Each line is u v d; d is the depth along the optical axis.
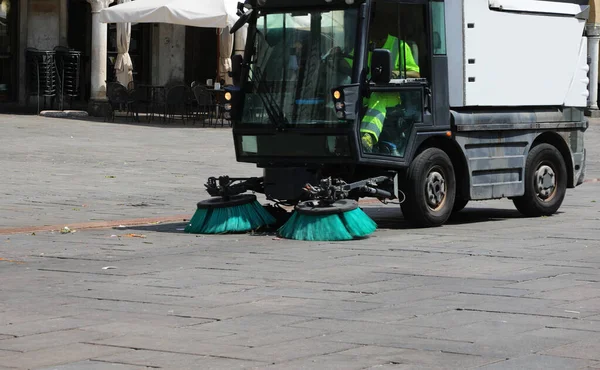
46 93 51.84
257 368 10.64
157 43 59.53
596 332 12.40
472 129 22.75
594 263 17.58
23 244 19.47
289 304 13.98
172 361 10.92
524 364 10.88
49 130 44.53
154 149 39.25
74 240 20.05
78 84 55.41
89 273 16.38
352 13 20.83
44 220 22.78
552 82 24.66
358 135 20.70
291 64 21.38
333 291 14.91
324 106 20.95
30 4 55.19
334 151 20.88
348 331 12.37
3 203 25.36
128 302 14.07
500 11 23.25
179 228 21.89
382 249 19.00
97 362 10.88
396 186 21.78
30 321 12.87
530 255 18.42
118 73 51.66
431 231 21.77
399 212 25.62
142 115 54.91
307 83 21.16
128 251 18.75
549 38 24.50
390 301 14.21
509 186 23.84
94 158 35.81
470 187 22.91
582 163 25.94
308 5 21.23
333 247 19.19
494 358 11.12
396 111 21.50
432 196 22.19
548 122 24.67
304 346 11.59
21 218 23.03
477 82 22.73
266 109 21.52
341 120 20.70
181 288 15.09
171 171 33.12
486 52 22.94
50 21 55.66
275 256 18.08
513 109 23.97
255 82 21.75
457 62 22.48
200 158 36.94
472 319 13.08
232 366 10.73
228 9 44.59
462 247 19.36
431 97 22.09
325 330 12.42
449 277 16.11
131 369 10.60
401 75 21.64
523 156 24.12
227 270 16.64
